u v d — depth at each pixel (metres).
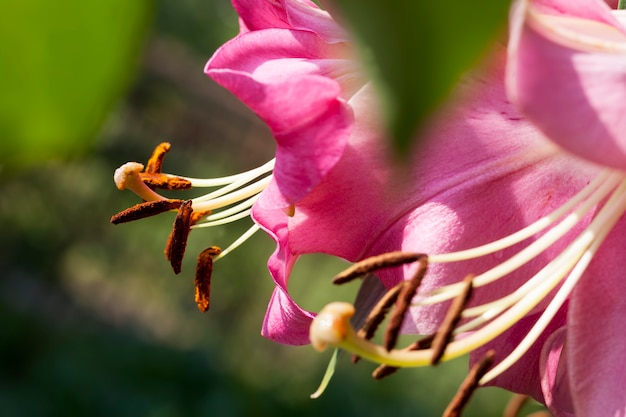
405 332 0.50
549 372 0.51
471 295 0.47
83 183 3.46
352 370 2.69
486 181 0.50
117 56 0.24
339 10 0.19
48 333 3.02
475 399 2.19
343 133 0.47
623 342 0.49
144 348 2.76
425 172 0.50
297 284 3.46
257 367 2.57
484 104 0.49
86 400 2.51
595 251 0.49
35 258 3.64
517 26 0.40
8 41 0.24
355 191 0.50
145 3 0.24
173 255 0.53
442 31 0.18
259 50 0.51
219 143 3.00
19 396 2.57
